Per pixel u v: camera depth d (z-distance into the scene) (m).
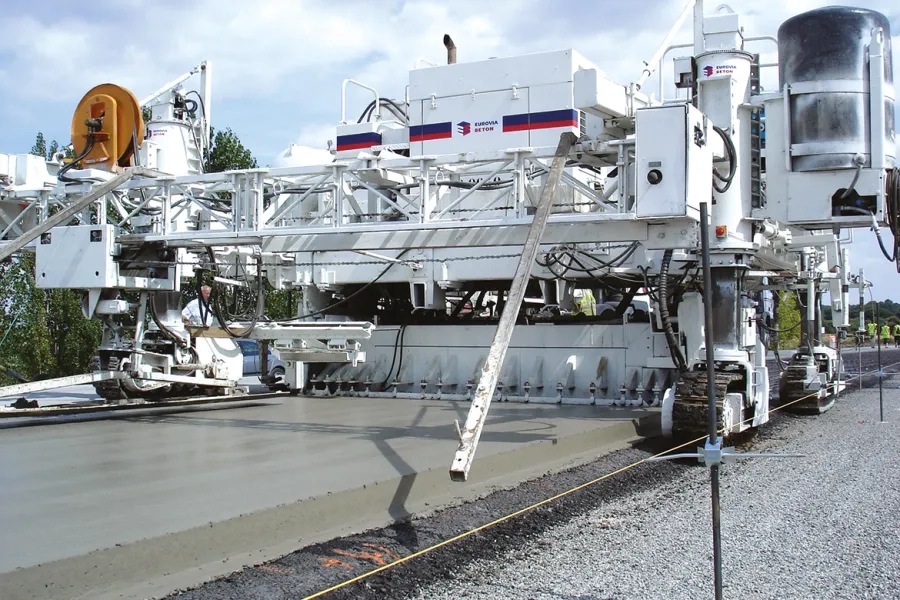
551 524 5.22
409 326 11.77
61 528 4.13
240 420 8.80
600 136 9.32
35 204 9.88
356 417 9.02
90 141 9.21
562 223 7.45
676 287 9.38
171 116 11.80
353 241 8.31
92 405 9.28
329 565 4.25
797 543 4.84
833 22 8.22
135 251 9.22
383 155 8.25
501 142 10.94
